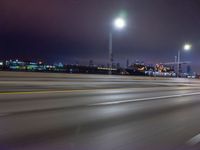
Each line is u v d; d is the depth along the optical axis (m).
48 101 14.70
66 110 12.30
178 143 8.05
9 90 18.75
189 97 22.28
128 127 9.72
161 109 14.53
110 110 13.10
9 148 6.89
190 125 10.62
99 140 7.91
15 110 11.57
